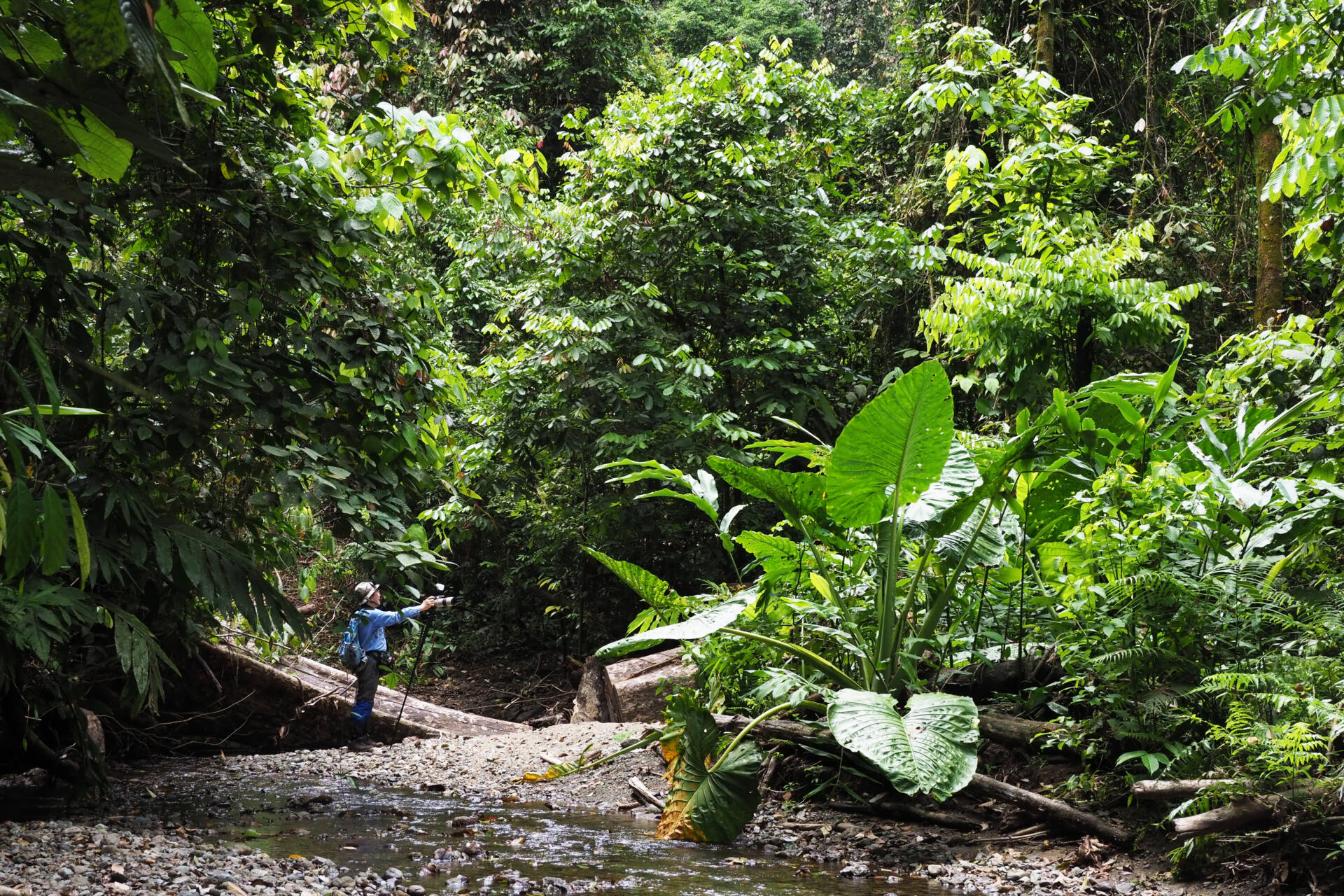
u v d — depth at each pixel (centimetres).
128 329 509
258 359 496
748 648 586
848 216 1168
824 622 577
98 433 473
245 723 839
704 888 395
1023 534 535
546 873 416
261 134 526
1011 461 527
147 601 528
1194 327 1007
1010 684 543
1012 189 968
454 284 1166
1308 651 433
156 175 481
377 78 529
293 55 520
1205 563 495
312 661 920
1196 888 385
